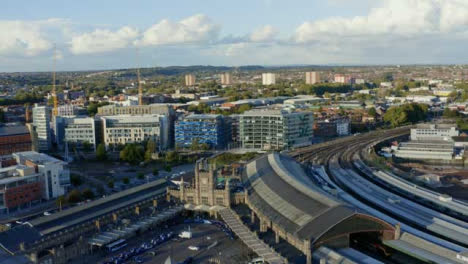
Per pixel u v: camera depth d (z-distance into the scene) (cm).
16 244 18338
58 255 18075
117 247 19412
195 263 17788
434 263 16175
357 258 16562
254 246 18025
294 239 17800
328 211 18175
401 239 18275
